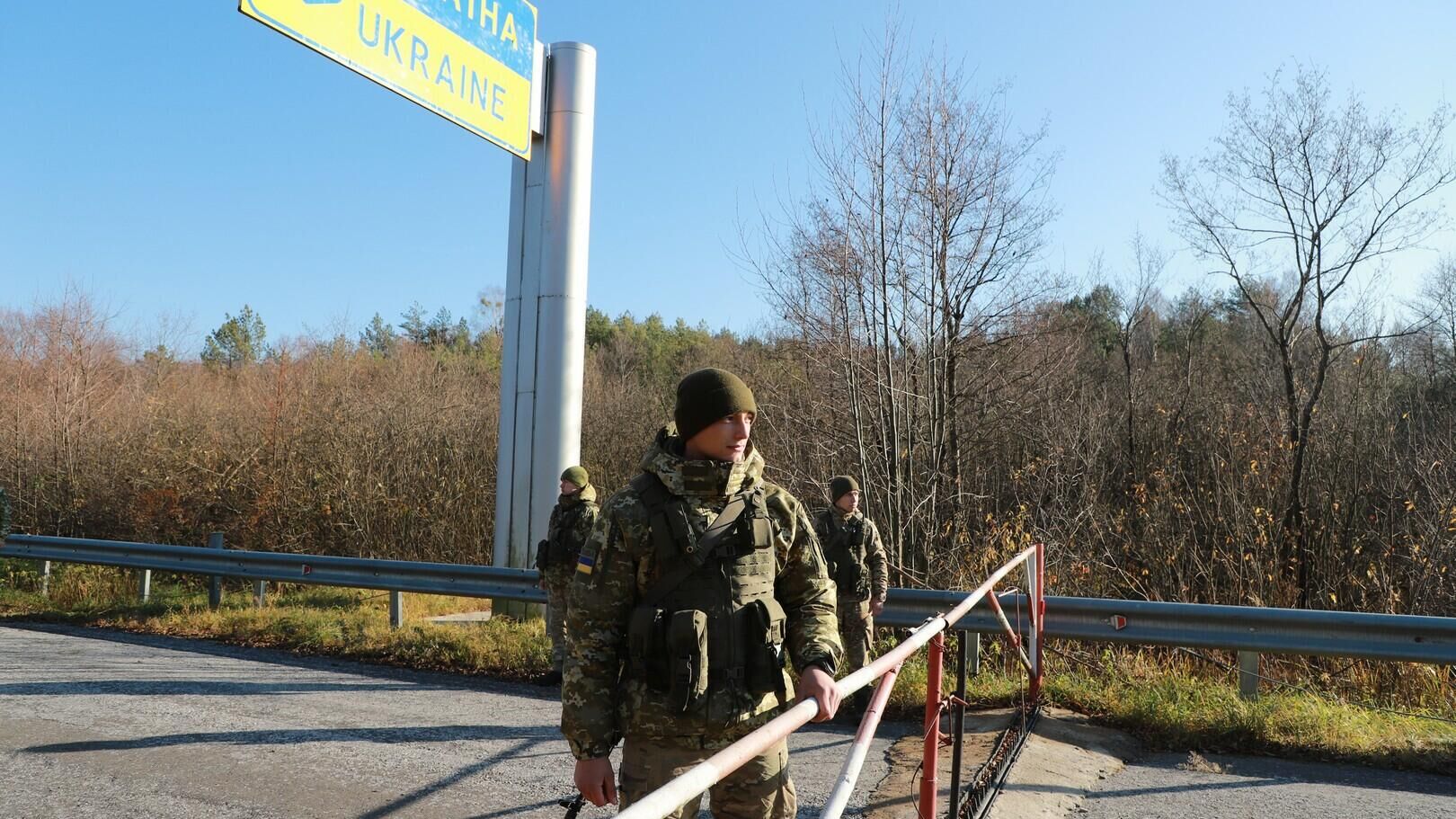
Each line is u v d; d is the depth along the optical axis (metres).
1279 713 6.28
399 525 17.17
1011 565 5.34
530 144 10.69
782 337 13.15
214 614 10.68
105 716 6.55
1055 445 13.77
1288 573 12.65
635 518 2.51
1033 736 5.91
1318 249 15.84
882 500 12.05
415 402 18.83
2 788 5.02
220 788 5.07
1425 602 11.44
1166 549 11.70
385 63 8.62
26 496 20.28
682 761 2.44
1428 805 4.92
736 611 2.49
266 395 19.67
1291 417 15.24
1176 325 29.55
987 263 12.46
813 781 5.24
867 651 6.86
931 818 3.21
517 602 10.28
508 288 10.85
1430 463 13.96
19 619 11.55
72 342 22.39
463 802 4.89
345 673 8.32
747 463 2.64
